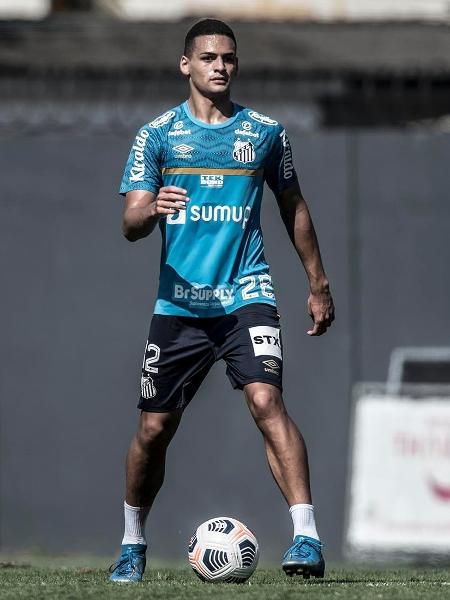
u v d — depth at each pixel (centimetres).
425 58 5266
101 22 5953
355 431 4056
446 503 3962
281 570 2322
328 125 5125
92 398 4119
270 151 1884
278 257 4103
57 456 4116
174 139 1855
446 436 4009
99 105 5094
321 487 4050
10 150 4191
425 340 4106
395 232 4144
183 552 4053
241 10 7269
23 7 7175
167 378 1861
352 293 4138
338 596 1584
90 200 4166
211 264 1852
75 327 4134
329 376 4091
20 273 4162
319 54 5369
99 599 1584
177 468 4078
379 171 4162
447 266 4125
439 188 4141
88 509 4097
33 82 5081
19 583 1909
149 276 4128
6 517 4119
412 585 1820
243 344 1833
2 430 4134
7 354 4153
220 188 1856
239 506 4050
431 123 5166
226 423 4072
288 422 1812
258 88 5094
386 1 7312
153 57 5300
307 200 4175
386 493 3997
